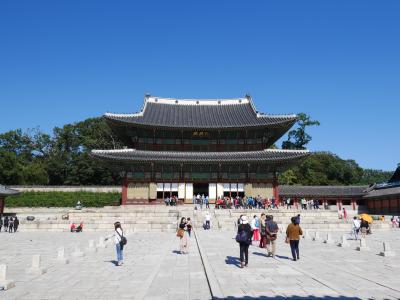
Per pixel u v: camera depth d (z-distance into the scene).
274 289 13.66
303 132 113.06
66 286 14.92
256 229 32.91
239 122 71.06
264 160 62.47
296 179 104.62
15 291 14.10
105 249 27.70
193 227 46.50
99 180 107.19
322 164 111.62
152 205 63.28
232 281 15.08
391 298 12.43
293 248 20.84
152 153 67.75
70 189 80.00
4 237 39.03
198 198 60.19
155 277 16.50
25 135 119.75
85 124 124.38
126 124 67.25
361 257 22.61
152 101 79.19
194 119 73.56
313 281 15.07
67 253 25.52
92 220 47.59
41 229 46.78
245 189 65.69
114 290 14.19
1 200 64.56
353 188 78.56
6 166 85.88
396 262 20.66
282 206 64.62
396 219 51.28
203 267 19.02
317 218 53.28
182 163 64.12
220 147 70.62
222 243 29.94
